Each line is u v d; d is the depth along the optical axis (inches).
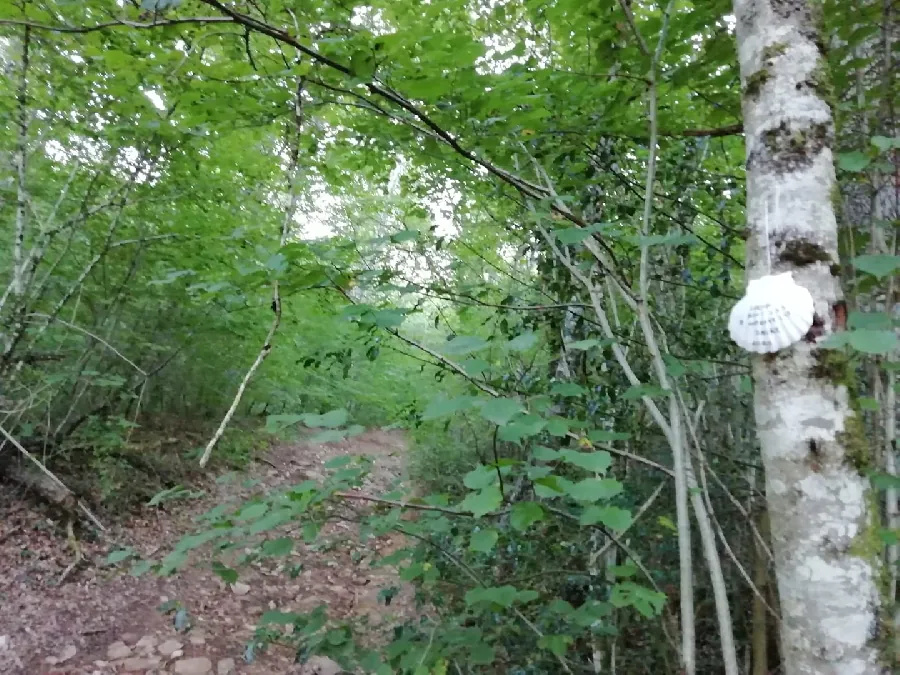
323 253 79.6
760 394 52.6
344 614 163.3
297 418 66.1
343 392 318.7
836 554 48.0
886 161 80.4
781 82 54.6
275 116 102.6
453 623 92.7
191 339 251.3
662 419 72.6
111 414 239.8
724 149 125.6
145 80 117.3
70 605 163.0
